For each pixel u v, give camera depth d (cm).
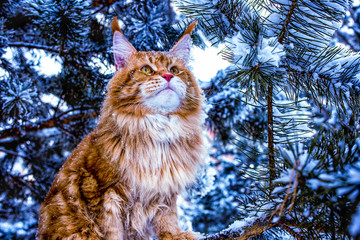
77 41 331
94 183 221
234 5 207
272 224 171
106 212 219
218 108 421
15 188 470
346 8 188
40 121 403
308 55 197
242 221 188
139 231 239
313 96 200
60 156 509
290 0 185
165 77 243
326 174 112
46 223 222
